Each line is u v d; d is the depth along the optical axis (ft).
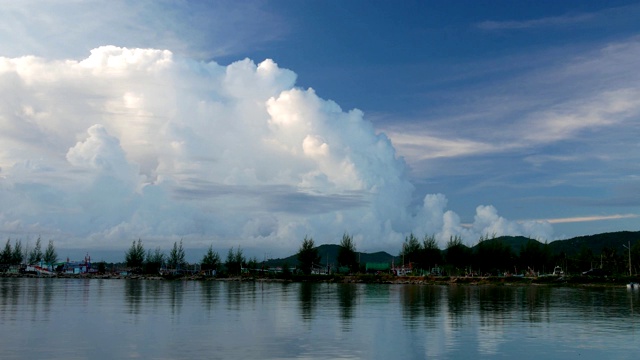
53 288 308.19
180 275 627.87
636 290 316.81
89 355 80.69
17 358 78.02
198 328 113.39
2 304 175.32
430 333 107.55
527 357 81.92
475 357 81.71
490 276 497.46
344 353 84.33
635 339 99.91
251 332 107.55
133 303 185.88
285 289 331.16
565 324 123.54
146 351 84.38
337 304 187.83
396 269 629.51
